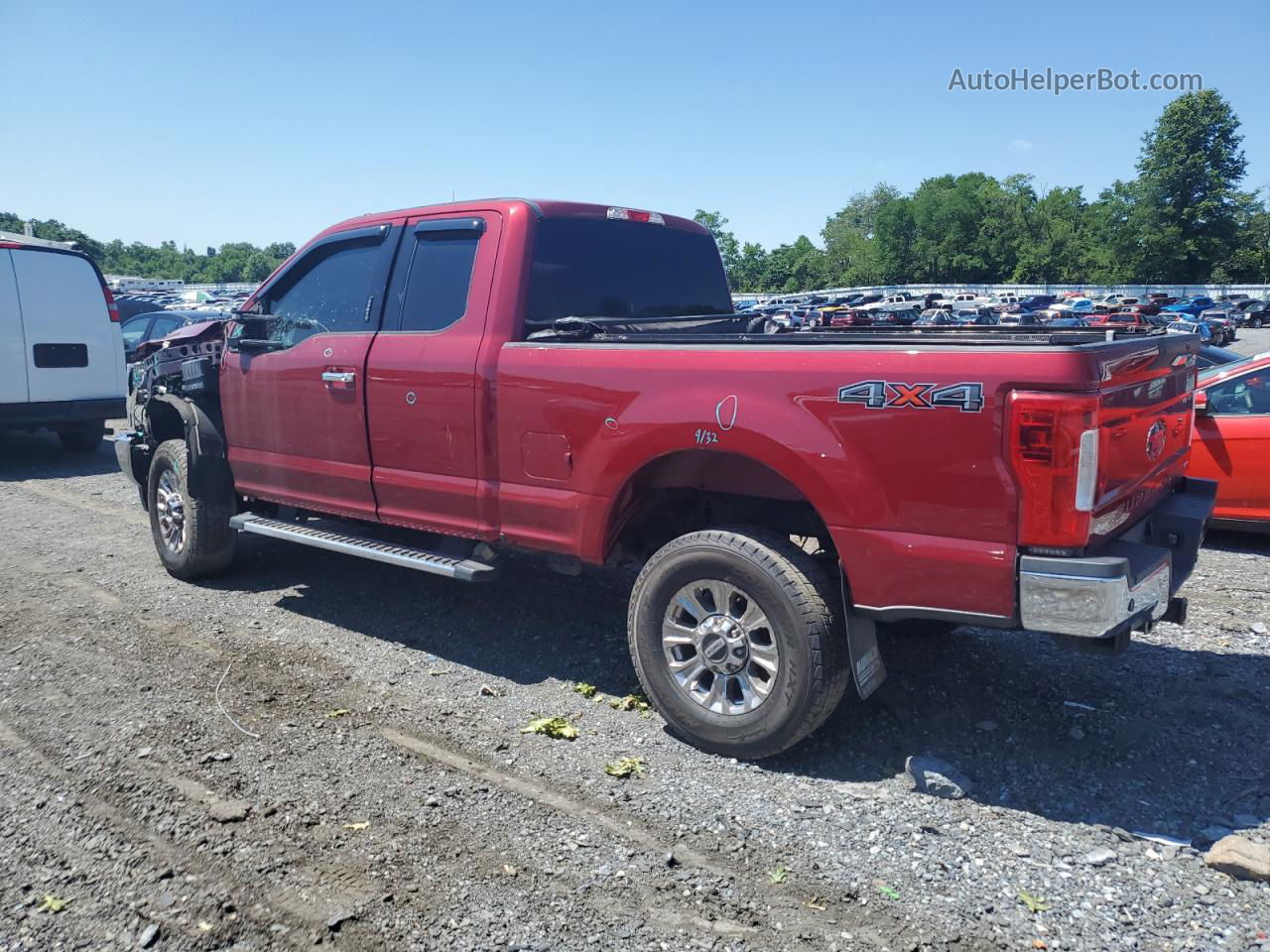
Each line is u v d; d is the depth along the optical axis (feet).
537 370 14.43
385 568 22.03
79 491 32.65
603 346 13.84
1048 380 10.43
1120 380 11.21
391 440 16.46
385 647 17.12
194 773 12.53
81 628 18.11
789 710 12.19
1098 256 336.08
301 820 11.40
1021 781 12.32
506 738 13.58
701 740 13.09
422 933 9.42
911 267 399.65
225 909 9.77
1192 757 12.93
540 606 19.24
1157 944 9.23
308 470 18.12
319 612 19.02
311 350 17.69
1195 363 14.97
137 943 9.26
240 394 19.31
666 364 13.17
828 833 11.15
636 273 17.62
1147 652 16.71
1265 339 126.72
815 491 12.01
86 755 13.03
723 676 12.93
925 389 11.14
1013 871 10.41
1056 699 14.70
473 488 15.37
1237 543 24.58
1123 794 12.00
